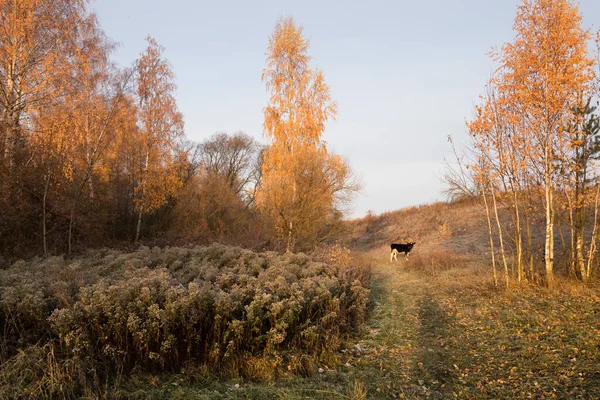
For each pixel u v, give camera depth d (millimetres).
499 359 5957
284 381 5336
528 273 11633
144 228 18672
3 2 13289
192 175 28125
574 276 10789
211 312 5891
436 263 16375
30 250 12039
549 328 7113
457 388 5098
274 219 18250
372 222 36812
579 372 5137
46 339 5230
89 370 4742
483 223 25797
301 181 18359
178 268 9898
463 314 8836
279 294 7000
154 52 20266
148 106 19875
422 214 34000
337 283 8828
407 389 5133
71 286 6609
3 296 5480
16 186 12250
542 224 12594
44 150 13227
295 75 20016
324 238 20938
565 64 10359
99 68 17453
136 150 19031
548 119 10516
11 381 4414
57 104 14703
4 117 13383
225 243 16906
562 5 10312
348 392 4918
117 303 5293
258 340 5883
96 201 15984
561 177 10656
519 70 10562
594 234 10703
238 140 44188
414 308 10062
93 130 16531
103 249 12844
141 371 5082
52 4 14844
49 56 14352
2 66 13625
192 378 5145
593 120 10727
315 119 19734
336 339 6668
